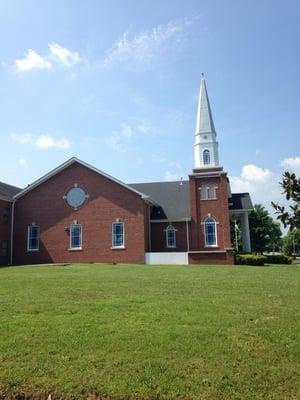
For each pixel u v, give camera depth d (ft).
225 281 54.39
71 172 119.55
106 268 80.84
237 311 33.78
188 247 122.83
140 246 112.27
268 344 25.55
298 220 17.40
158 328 28.71
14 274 66.74
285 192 17.74
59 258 116.16
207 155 132.77
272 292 44.19
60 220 118.01
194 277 60.03
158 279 57.11
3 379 21.45
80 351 24.68
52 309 35.01
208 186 123.85
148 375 21.44
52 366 22.71
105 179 117.39
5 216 118.32
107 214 115.75
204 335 27.12
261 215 252.21
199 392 19.80
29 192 120.88
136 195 114.93
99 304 36.94
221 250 117.91
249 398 19.19
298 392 19.72
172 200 133.18
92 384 20.66
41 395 20.24
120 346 25.29
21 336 27.37
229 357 23.56
